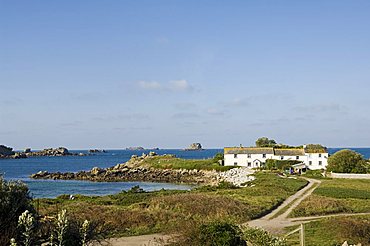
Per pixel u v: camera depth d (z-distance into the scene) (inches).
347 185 2429.9
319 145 4566.9
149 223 1165.7
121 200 1915.6
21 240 527.2
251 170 3814.0
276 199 1808.6
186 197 1638.8
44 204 1546.5
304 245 892.0
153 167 4707.2
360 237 1053.2
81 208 1380.4
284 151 4242.1
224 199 1596.9
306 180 2859.3
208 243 691.4
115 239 975.0
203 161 4606.3
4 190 590.6
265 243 710.5
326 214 1560.0
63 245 503.8
